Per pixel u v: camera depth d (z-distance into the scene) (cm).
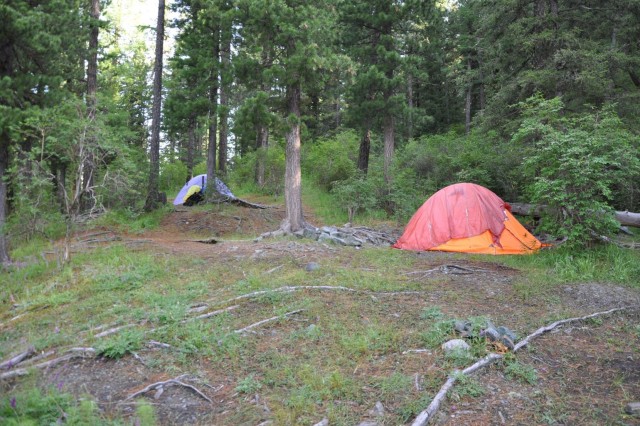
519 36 1414
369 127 1683
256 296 661
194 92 1747
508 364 439
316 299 648
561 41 1343
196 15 1758
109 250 1014
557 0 1416
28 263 895
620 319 583
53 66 1005
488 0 1550
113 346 480
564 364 452
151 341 503
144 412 320
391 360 460
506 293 689
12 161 1004
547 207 989
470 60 2939
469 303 639
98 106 1004
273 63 1171
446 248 1043
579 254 870
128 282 756
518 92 1412
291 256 937
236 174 2584
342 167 2016
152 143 1656
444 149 1703
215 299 662
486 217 1045
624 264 797
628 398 384
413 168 1689
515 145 1373
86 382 422
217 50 1728
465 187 1088
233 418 363
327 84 1303
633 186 1114
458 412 364
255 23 1109
